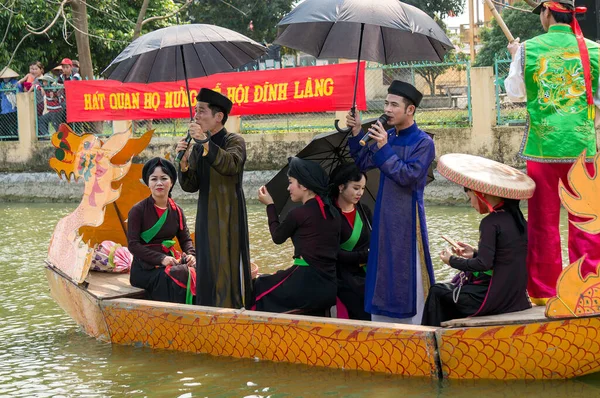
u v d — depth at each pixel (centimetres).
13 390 550
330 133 589
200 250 609
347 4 540
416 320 560
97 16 2200
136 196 752
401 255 552
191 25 620
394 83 553
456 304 530
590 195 499
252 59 671
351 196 587
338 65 1441
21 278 937
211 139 601
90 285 688
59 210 1608
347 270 608
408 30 539
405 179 540
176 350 612
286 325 556
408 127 558
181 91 1558
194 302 643
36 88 1786
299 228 582
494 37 2197
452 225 1170
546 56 533
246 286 607
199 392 528
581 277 485
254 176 1600
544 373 499
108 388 545
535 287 552
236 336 579
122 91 1598
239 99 1506
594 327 483
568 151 528
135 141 670
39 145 1784
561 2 538
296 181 580
